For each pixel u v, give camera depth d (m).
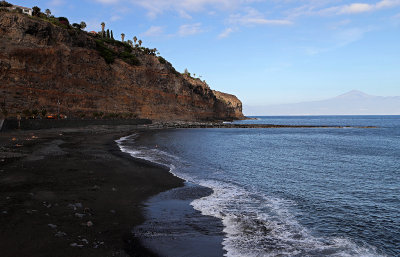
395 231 11.07
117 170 20.47
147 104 113.56
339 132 96.00
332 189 18.09
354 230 11.11
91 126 72.19
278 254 8.78
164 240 9.27
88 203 12.31
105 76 100.62
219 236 9.96
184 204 13.69
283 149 42.72
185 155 32.41
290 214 12.86
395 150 42.81
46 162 21.25
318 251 9.14
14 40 77.56
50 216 10.09
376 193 17.17
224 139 59.31
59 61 85.19
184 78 146.38
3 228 8.67
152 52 149.88
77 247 7.91
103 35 142.62
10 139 36.81
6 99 68.25
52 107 77.50
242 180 20.16
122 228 9.92
